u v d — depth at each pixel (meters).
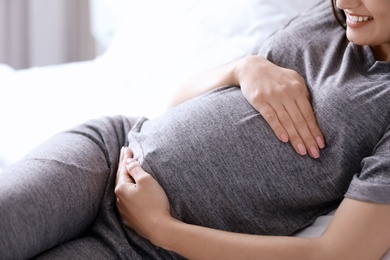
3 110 1.61
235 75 1.27
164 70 1.75
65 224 1.06
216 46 1.69
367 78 1.15
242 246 1.04
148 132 1.20
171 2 1.86
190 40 1.74
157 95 1.68
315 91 1.16
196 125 1.15
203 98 1.23
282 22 1.64
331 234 1.02
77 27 2.64
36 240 1.02
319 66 1.22
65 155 1.12
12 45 2.56
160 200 1.10
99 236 1.11
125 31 1.99
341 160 1.09
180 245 1.06
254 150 1.11
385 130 1.08
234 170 1.10
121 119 1.33
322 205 1.14
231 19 1.70
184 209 1.11
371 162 1.03
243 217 1.11
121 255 1.06
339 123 1.10
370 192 1.00
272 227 1.12
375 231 1.00
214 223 1.11
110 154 1.21
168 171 1.12
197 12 1.77
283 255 1.02
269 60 1.29
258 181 1.10
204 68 1.65
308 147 1.10
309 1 1.65
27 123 1.56
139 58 1.84
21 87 1.78
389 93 1.09
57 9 2.56
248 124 1.13
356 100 1.10
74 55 2.67
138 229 1.10
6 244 0.98
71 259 1.04
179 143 1.13
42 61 2.60
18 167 1.08
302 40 1.28
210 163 1.11
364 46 1.21
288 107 1.14
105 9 2.43
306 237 1.11
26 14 2.55
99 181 1.14
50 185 1.05
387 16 1.10
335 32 1.28
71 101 1.71
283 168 1.10
